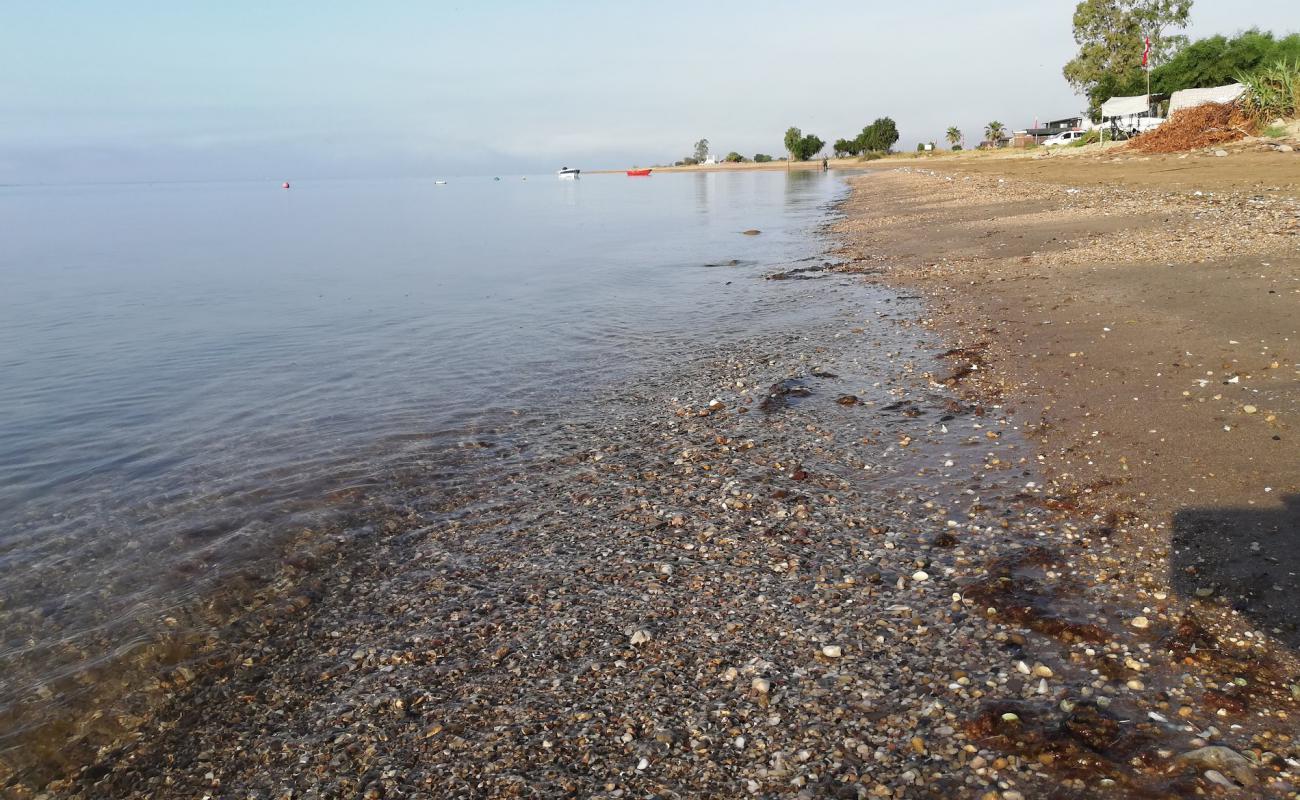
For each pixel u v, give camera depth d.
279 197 139.75
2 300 23.03
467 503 8.24
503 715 4.90
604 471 8.84
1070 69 86.81
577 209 65.62
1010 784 4.01
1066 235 21.50
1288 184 24.89
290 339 16.69
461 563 6.95
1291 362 9.22
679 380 12.38
